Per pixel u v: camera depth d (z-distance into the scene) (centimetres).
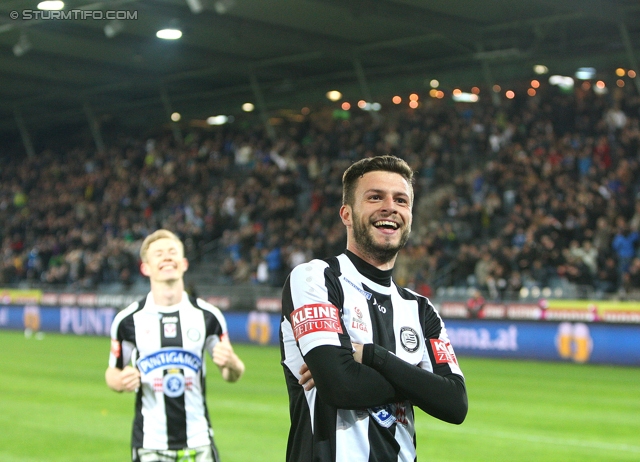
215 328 534
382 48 2625
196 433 521
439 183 2456
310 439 304
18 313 2889
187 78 3098
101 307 2606
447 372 313
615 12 2191
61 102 3531
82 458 852
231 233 2712
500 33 2462
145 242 540
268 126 3022
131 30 2489
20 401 1247
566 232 1977
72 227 3173
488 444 915
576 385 1390
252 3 2161
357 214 313
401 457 307
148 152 3325
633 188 2059
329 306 301
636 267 1777
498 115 2472
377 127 2711
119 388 507
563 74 2480
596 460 835
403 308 317
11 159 3909
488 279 1914
